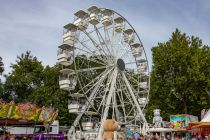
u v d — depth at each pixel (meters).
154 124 44.69
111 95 37.22
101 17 40.03
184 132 40.06
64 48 36.25
